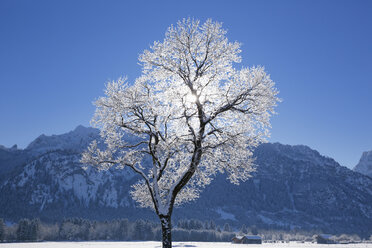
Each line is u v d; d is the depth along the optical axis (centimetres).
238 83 1869
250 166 1903
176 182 1817
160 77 1948
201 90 1844
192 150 1962
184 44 1873
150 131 1878
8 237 17088
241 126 1886
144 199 2123
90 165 1877
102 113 1942
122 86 1983
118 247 13262
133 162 1947
